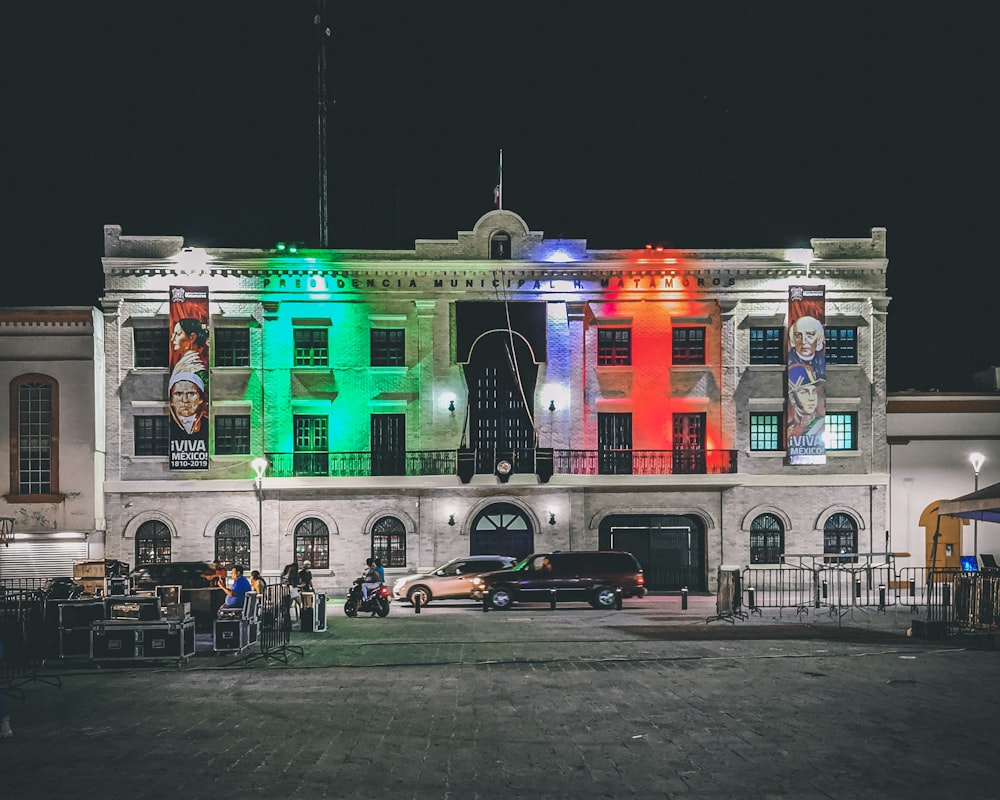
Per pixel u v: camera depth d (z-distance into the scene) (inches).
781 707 526.9
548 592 1247.5
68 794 367.9
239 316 1483.8
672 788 368.2
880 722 484.1
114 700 580.1
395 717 515.2
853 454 1509.6
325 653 805.9
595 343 1507.1
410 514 1485.0
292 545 1476.4
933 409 1528.1
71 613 772.6
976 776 380.8
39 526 1433.3
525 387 1498.5
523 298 1504.7
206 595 1043.3
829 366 1518.2
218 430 1485.0
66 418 1446.9
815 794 357.7
